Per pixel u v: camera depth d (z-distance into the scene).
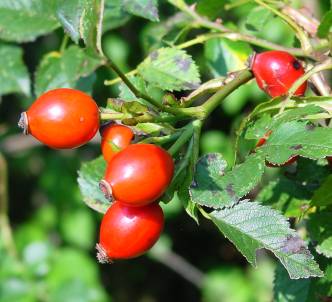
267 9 0.28
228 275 0.70
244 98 0.58
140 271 0.81
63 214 0.65
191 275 0.75
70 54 0.29
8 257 0.53
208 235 0.76
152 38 0.29
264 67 0.23
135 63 0.58
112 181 0.20
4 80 0.34
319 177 0.24
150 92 0.25
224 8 0.28
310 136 0.21
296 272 0.21
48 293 0.54
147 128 0.22
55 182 0.66
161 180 0.20
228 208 0.21
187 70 0.25
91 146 0.66
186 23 0.28
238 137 0.22
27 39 0.30
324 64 0.23
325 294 0.24
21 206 0.72
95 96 0.48
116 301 0.79
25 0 0.30
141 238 0.21
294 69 0.23
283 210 0.24
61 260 0.56
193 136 0.22
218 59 0.28
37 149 0.67
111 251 0.21
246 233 0.21
